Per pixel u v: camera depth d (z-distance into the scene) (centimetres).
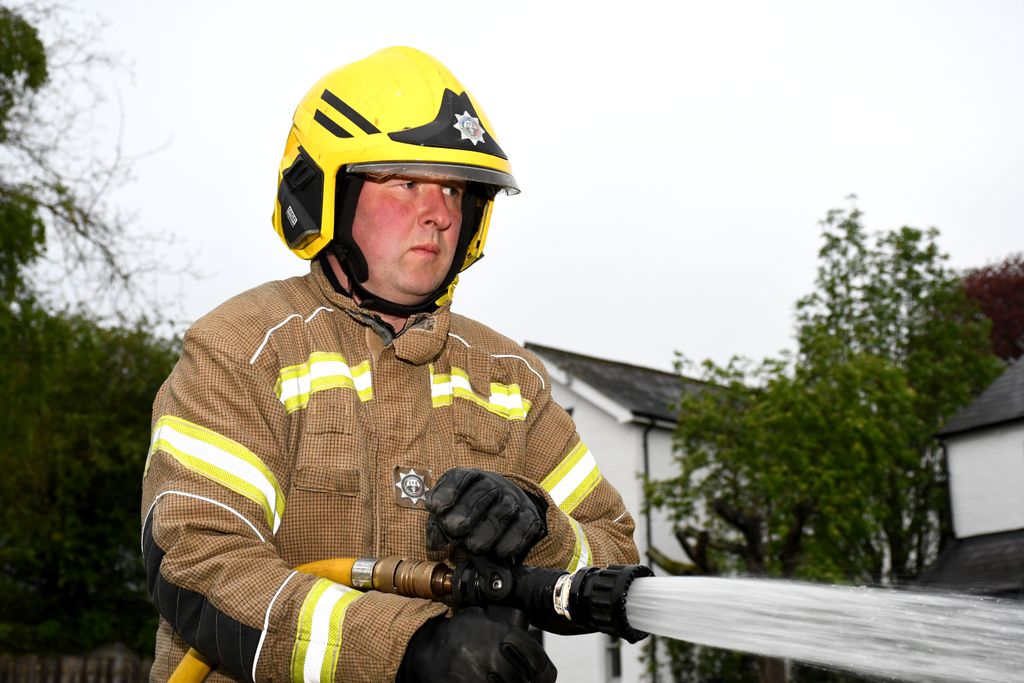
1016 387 2277
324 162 225
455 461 226
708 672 1772
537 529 184
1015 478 2177
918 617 143
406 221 227
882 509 1936
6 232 1405
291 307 226
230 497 195
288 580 187
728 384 1828
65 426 2633
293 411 213
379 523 212
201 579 188
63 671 1939
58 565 2706
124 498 2767
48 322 1488
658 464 2241
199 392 205
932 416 2967
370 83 228
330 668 180
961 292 3272
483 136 228
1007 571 1964
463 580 187
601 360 2458
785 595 155
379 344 227
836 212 3291
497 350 248
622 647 2083
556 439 247
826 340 1933
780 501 1742
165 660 217
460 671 172
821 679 980
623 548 246
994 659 137
